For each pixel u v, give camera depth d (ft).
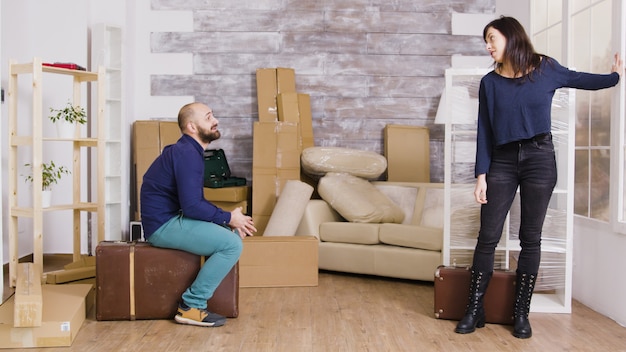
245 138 20.30
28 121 17.74
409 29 20.24
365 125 20.29
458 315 12.35
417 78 20.29
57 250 18.45
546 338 11.20
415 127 19.80
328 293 14.82
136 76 20.26
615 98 12.21
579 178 14.08
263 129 18.66
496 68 11.47
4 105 16.55
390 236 16.26
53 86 18.07
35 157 14.24
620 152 12.09
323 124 20.27
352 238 16.75
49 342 10.55
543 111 10.95
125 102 19.40
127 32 19.52
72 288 13.24
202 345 10.71
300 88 20.22
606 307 12.62
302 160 18.52
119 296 12.07
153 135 19.38
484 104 11.45
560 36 14.99
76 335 11.21
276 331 11.59
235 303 12.43
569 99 12.59
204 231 11.76
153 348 10.52
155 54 20.29
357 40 20.24
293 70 19.89
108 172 18.51
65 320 10.62
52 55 18.22
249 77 20.27
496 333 11.53
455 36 20.24
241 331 11.57
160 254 12.09
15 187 14.73
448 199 13.37
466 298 12.29
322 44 20.24
